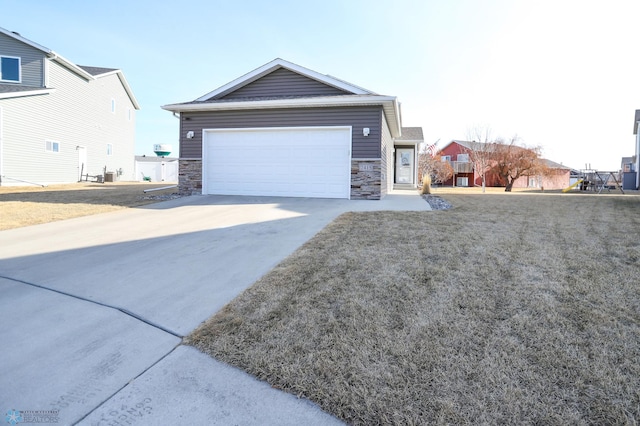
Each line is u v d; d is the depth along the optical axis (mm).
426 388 2010
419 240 5035
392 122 13094
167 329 2760
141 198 10742
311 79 11797
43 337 2652
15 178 16297
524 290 3236
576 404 1855
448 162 30094
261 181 11164
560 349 2326
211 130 11398
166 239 5582
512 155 24391
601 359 2209
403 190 17125
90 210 8477
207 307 3127
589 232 5477
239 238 5543
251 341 2545
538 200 10430
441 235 5316
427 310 2902
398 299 3115
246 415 1883
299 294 3289
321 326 2705
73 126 19797
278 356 2355
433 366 2193
